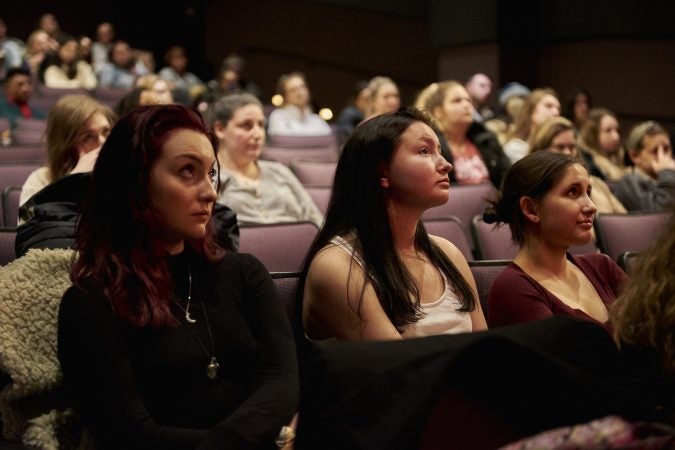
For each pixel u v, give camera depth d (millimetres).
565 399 964
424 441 930
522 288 1989
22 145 3896
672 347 1155
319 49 11258
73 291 1463
